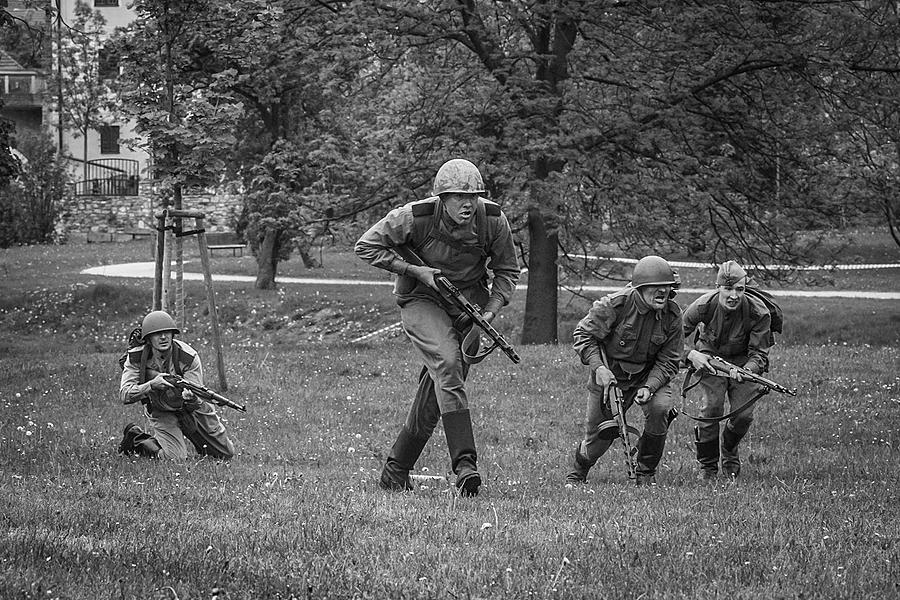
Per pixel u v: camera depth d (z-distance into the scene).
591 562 14.37
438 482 23.50
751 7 56.25
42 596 11.88
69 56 111.69
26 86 143.38
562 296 80.19
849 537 16.56
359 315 77.50
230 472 23.77
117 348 65.25
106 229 130.00
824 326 66.38
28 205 127.25
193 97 38.75
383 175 61.16
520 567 14.00
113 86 53.75
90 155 141.25
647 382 23.62
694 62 57.41
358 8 57.06
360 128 66.25
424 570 13.75
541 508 19.06
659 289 23.08
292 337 75.56
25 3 47.28
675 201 56.16
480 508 18.78
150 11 38.44
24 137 129.62
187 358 26.72
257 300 81.75
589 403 24.28
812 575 14.02
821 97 60.16
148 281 89.62
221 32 39.91
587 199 61.81
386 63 61.75
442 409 21.02
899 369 45.41
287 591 12.55
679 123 56.97
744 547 15.55
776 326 26.44
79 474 23.27
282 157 63.78
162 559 13.59
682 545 15.59
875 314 69.12
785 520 18.05
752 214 61.34
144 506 18.22
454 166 20.70
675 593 13.01
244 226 91.94
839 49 58.19
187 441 28.69
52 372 44.19
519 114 57.06
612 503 20.05
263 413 35.59
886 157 63.50
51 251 115.38
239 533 15.75
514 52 58.69
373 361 48.03
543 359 47.25
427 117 60.16
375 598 12.44
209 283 39.94
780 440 33.06
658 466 28.12
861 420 35.88
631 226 57.75
